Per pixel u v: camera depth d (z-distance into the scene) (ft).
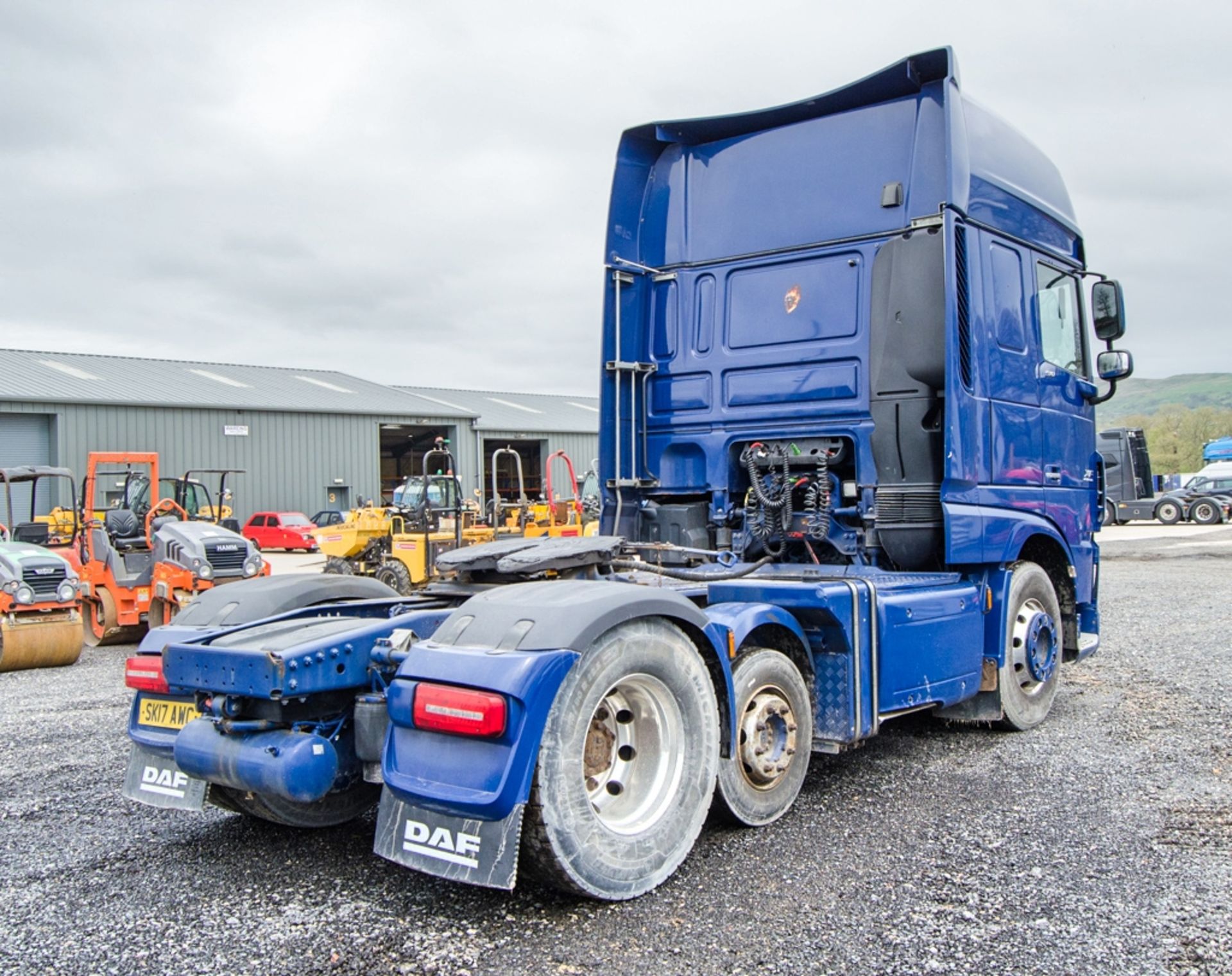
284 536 112.06
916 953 9.38
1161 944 9.53
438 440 46.70
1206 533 89.40
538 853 9.98
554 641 10.00
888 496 16.99
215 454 115.96
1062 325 20.70
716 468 19.02
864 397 17.49
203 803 12.35
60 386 110.32
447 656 10.15
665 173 20.12
